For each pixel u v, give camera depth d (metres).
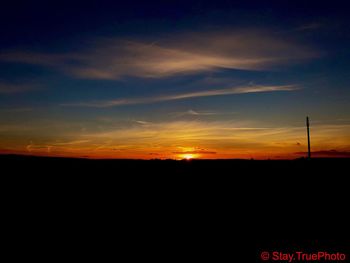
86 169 43.81
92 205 21.44
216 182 33.44
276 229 14.62
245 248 11.97
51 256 11.20
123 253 11.49
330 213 17.72
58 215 18.31
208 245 12.41
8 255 11.34
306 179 32.44
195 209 20.02
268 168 41.38
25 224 16.08
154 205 21.59
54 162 50.91
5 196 24.41
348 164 39.66
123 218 17.55
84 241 13.09
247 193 26.36
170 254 11.40
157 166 47.44
